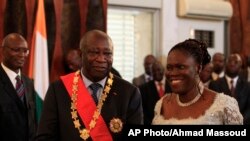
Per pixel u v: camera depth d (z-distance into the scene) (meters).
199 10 6.57
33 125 3.51
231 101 1.96
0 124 3.29
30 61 4.79
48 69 5.18
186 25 6.68
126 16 6.64
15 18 5.05
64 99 2.31
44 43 4.74
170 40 6.49
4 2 4.97
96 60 2.25
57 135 2.28
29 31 5.09
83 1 5.55
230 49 7.14
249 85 5.00
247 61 6.86
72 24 5.49
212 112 1.94
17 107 3.39
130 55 6.67
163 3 6.42
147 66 5.71
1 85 3.36
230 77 5.05
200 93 2.00
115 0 6.04
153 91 5.08
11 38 3.49
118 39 6.59
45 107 2.32
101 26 5.69
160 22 6.44
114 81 2.37
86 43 2.25
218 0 6.99
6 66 3.49
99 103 2.29
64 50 5.41
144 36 6.56
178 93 1.97
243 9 7.10
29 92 3.58
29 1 5.12
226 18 6.96
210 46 6.97
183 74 1.93
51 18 5.31
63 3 5.42
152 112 4.97
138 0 6.21
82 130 2.24
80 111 2.27
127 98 2.32
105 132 2.25
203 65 2.02
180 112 2.04
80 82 2.34
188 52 1.93
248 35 7.11
